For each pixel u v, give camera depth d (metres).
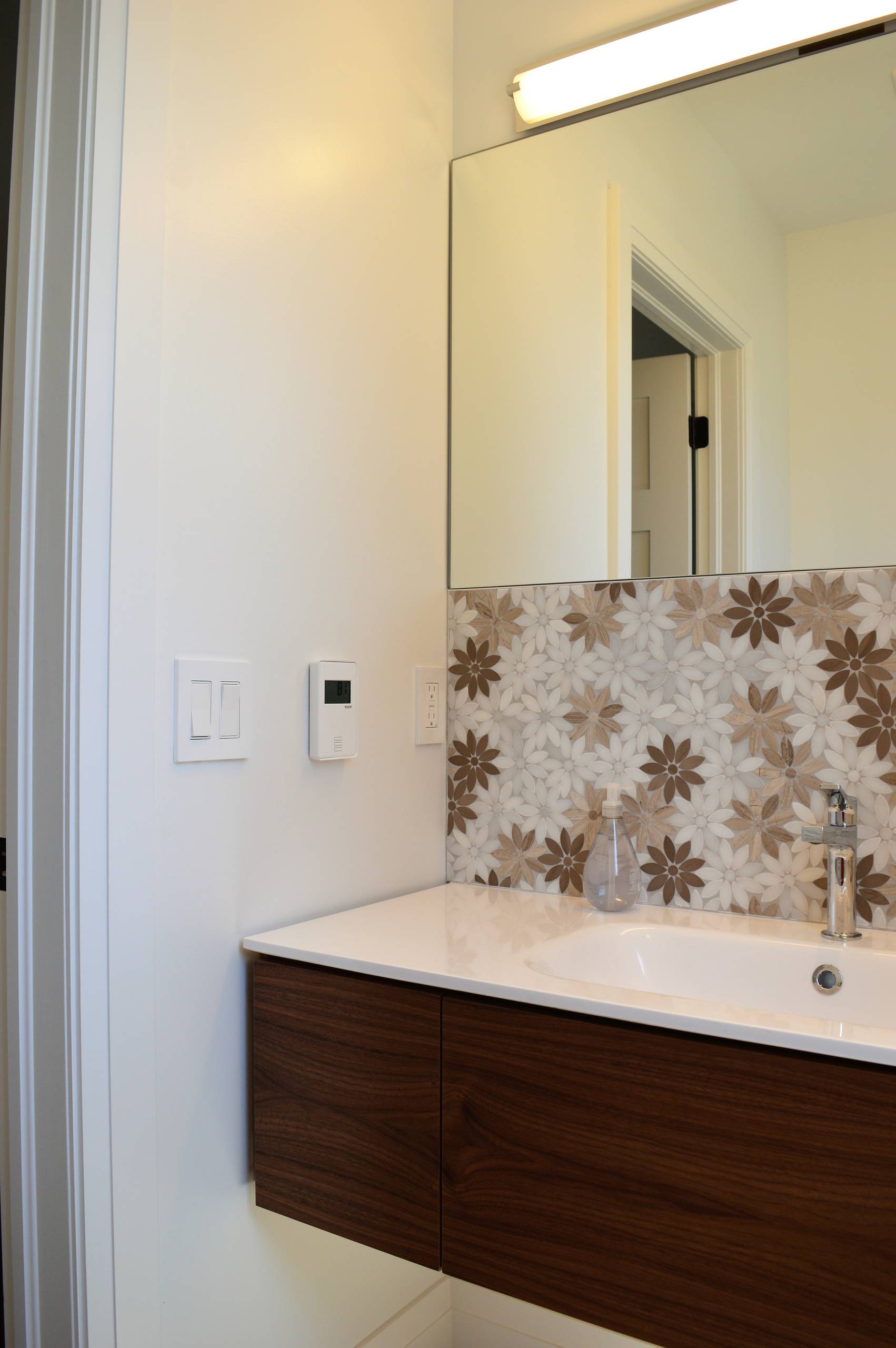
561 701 1.42
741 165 1.31
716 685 1.29
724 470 1.31
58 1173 0.95
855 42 1.25
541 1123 0.91
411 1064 0.99
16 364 1.01
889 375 1.21
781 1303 0.79
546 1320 1.43
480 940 1.12
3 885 1.03
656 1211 0.85
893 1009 1.03
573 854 1.40
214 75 1.10
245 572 1.14
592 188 1.43
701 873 1.30
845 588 1.21
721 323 1.32
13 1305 1.01
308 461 1.24
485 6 1.54
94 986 0.94
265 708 1.16
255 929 1.15
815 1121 0.77
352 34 1.33
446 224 1.55
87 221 0.95
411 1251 0.99
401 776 1.41
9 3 1.47
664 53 1.36
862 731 1.19
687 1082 0.83
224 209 1.11
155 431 1.01
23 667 0.98
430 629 1.49
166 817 1.03
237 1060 1.12
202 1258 1.08
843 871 1.13
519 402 1.48
